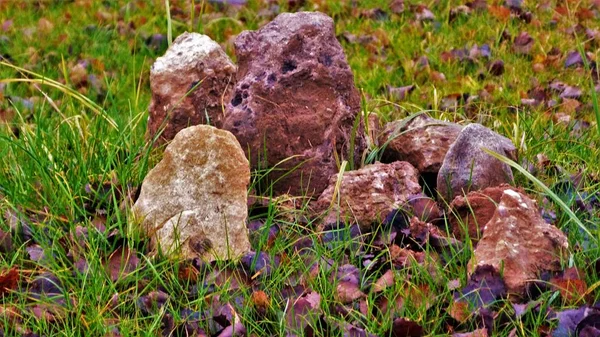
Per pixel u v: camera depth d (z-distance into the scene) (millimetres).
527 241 2139
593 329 1985
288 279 2133
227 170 2209
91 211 2352
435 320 2043
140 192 2311
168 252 2176
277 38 2391
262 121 2355
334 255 2191
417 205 2297
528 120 2781
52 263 2168
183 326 2039
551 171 2510
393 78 3227
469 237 2234
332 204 2252
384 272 2186
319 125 2375
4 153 2533
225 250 2203
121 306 2088
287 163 2367
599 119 2230
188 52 2488
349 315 2068
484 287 2082
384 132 2557
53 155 2461
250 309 2070
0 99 3188
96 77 3299
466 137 2346
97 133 2479
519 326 2025
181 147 2215
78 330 2045
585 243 2209
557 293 2072
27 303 2115
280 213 2305
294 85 2371
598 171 2482
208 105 2477
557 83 3105
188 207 2213
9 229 2258
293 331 2018
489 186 2334
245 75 2398
